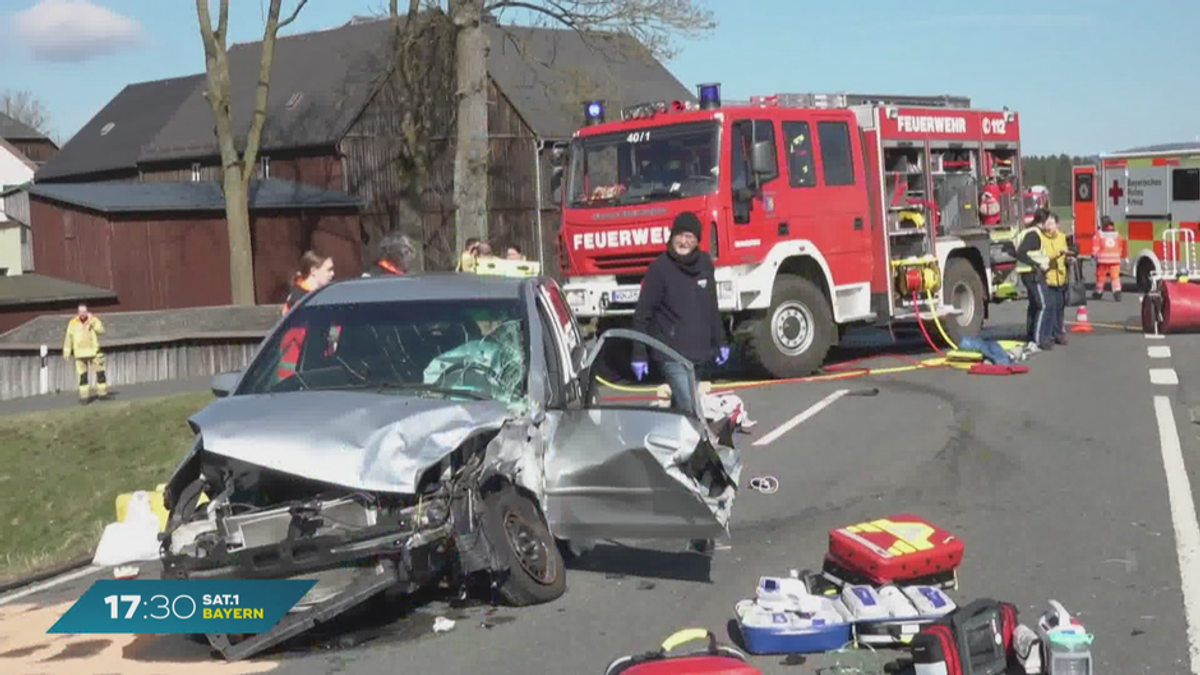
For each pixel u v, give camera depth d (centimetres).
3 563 1325
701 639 610
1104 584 700
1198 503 892
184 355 2605
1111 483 968
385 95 4881
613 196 1582
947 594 680
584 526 700
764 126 1574
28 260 5397
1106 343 1939
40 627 682
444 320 743
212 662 604
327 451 598
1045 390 1465
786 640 586
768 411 1382
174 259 3925
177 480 631
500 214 5006
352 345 736
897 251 1791
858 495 955
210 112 5556
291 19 3388
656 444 666
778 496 961
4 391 2542
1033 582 707
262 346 748
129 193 3975
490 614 669
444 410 642
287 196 4259
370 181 4856
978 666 528
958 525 850
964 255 1967
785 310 1627
